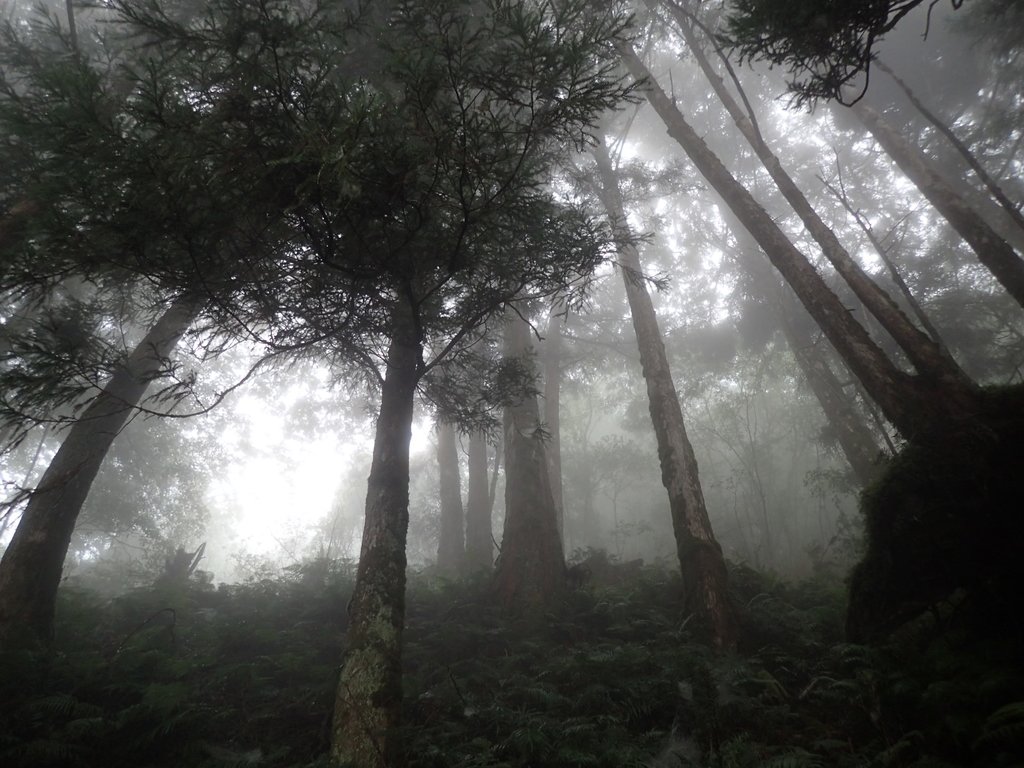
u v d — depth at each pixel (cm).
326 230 507
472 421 812
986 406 584
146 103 421
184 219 439
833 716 572
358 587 560
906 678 494
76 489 820
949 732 431
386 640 519
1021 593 526
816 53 498
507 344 1324
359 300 615
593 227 638
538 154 609
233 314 535
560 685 642
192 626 837
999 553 545
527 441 1194
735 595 873
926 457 578
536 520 1093
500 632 823
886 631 609
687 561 871
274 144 455
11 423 464
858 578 623
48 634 740
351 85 457
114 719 547
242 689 638
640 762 469
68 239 418
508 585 1016
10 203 553
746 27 496
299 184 461
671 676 605
